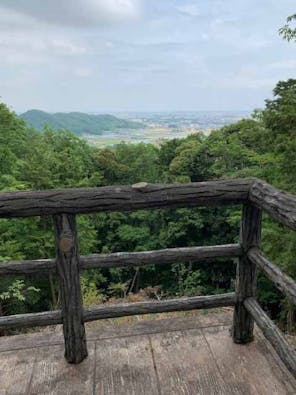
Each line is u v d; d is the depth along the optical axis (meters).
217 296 2.02
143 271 15.66
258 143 10.21
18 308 11.79
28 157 14.30
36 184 13.12
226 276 15.63
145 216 18.17
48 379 1.84
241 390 1.73
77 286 1.86
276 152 7.46
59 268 1.82
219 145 14.28
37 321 1.88
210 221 16.77
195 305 2.00
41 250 12.10
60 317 1.89
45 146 16.77
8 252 10.84
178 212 17.11
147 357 1.99
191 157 18.91
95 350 2.05
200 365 1.91
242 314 2.04
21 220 11.56
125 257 1.88
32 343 2.12
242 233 1.95
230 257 1.97
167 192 1.76
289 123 7.11
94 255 1.88
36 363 1.96
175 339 2.14
